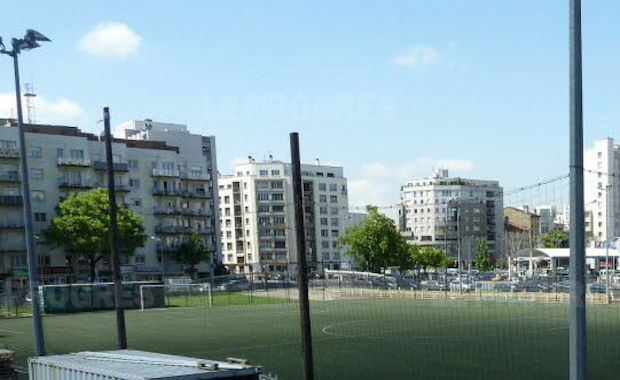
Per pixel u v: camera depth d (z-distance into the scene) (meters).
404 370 24.05
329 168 177.38
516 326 38.22
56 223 87.00
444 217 197.75
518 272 112.44
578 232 9.06
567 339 32.03
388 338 34.56
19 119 20.30
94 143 102.12
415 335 35.44
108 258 98.56
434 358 26.86
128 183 106.50
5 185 90.88
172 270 109.25
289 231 164.62
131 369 11.42
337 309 55.69
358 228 108.50
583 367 8.95
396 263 108.31
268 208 164.38
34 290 19.78
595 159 157.88
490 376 22.30
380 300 64.94
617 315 42.09
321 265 167.38
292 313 53.34
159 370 11.15
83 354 14.32
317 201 169.88
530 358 26.19
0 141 90.75
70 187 96.62
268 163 166.50
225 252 167.12
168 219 111.88
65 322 51.41
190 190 116.88
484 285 69.81
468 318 43.66
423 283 77.50
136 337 39.06
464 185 199.88
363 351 29.70
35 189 93.56
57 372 12.89
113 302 64.94
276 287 88.88
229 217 166.62
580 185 9.12
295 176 14.50
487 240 199.25
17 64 20.25
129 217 90.44
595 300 53.75
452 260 176.25
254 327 43.09
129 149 107.44
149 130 115.00
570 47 9.28
